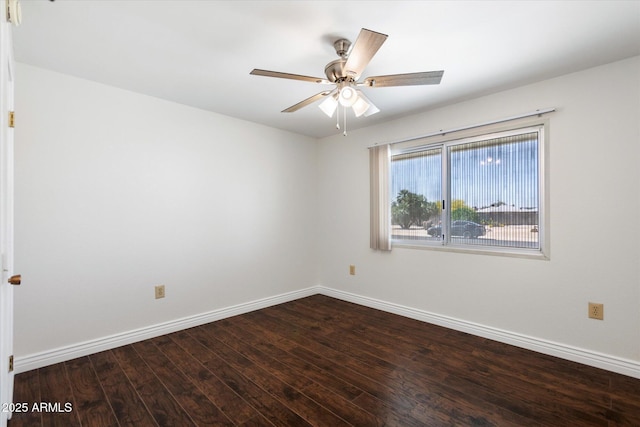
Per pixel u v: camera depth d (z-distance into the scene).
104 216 2.57
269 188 3.79
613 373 2.16
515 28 1.79
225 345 2.66
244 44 1.97
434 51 2.04
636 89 2.09
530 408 1.80
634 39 1.89
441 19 1.71
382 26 1.77
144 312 2.79
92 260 2.51
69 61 2.18
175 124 2.98
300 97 2.85
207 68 2.29
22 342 2.22
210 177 3.24
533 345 2.52
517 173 2.65
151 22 1.73
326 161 4.25
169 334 2.91
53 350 2.33
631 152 2.11
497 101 2.71
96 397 1.92
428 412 1.77
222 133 3.34
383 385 2.05
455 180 3.05
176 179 2.99
